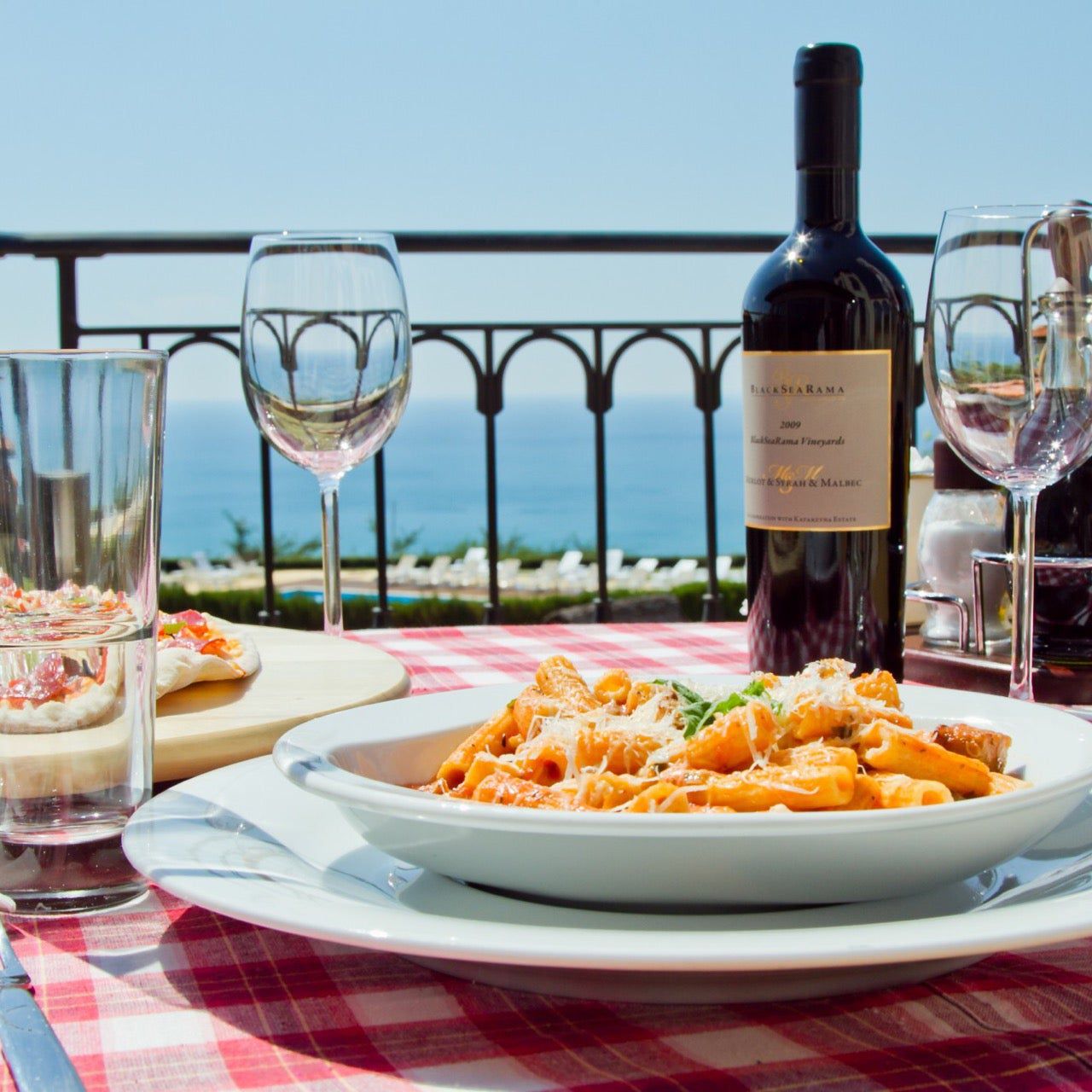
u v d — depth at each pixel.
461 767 0.60
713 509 2.72
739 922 0.48
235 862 0.52
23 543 0.56
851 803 0.52
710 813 0.47
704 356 2.73
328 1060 0.42
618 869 0.47
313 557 23.05
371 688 0.89
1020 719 0.64
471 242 2.67
